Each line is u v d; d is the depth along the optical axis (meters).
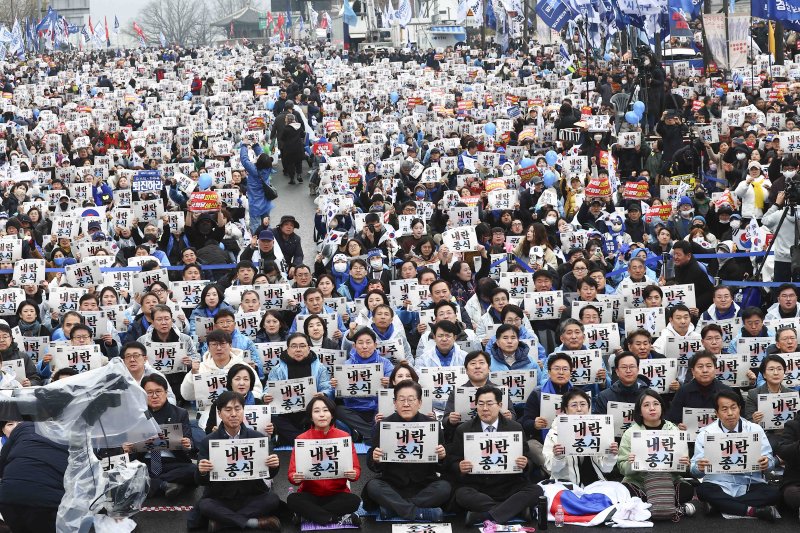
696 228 21.36
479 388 11.91
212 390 13.55
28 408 10.23
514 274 17.95
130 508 10.87
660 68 35.06
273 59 80.62
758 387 13.25
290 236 21.75
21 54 112.75
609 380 14.23
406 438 11.56
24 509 10.30
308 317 15.28
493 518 11.39
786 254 19.02
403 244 20.56
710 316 16.30
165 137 36.59
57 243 22.45
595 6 37.62
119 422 10.53
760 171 23.62
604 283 17.78
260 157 25.94
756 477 11.84
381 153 33.38
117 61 82.50
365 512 11.99
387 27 99.06
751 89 38.88
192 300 18.09
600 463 12.21
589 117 30.25
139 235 23.00
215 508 11.32
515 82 51.28
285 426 14.03
